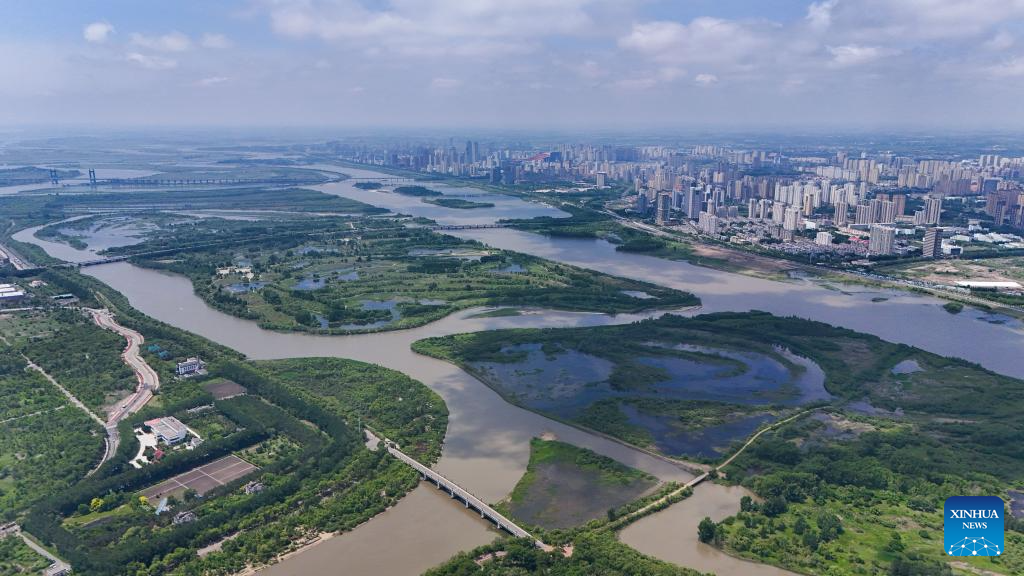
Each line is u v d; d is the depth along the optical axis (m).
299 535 184.75
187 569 169.62
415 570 171.00
